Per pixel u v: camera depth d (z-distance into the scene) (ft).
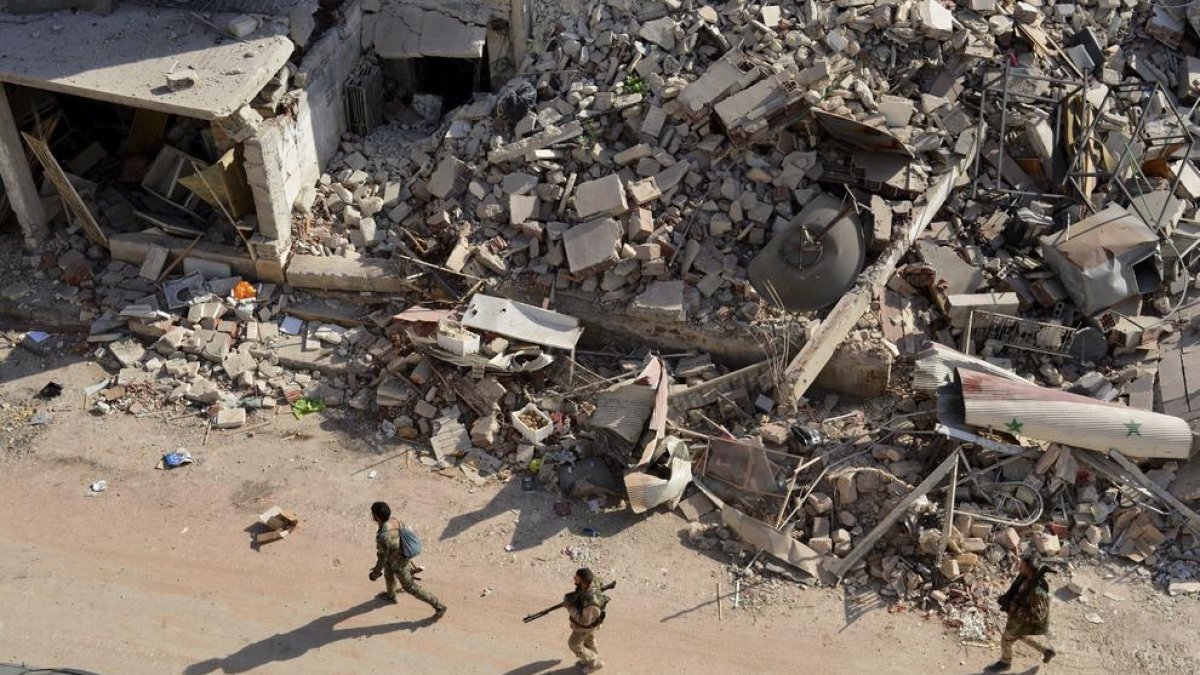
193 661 37.35
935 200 49.21
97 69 46.96
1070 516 41.88
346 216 52.03
